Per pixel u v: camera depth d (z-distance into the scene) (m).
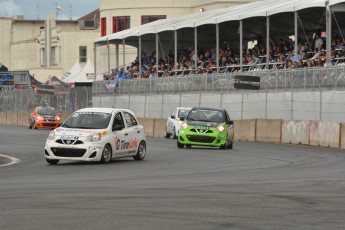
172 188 21.12
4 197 18.72
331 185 22.17
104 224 14.34
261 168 29.78
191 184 22.45
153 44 86.31
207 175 26.20
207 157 36.62
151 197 18.77
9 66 150.38
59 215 15.51
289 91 53.47
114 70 88.69
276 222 14.74
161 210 16.34
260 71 56.75
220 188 21.17
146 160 34.47
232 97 59.72
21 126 88.06
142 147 34.81
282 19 65.38
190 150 42.22
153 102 70.25
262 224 14.47
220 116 44.50
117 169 29.09
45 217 15.21
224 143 43.44
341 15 58.53
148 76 79.38
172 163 32.62
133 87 73.62
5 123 97.88
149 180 23.95
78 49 131.50
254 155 38.34
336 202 17.86
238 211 16.23
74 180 23.97
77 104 84.81
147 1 107.19
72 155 31.39
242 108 58.56
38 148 44.53
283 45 64.81
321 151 42.41
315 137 48.53
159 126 63.16
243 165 31.52
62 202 17.67
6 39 150.50
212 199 18.39
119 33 84.25
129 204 17.33
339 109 48.47
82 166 30.67
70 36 131.12
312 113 51.09
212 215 15.62
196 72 69.44
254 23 69.19
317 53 56.53
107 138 32.09
